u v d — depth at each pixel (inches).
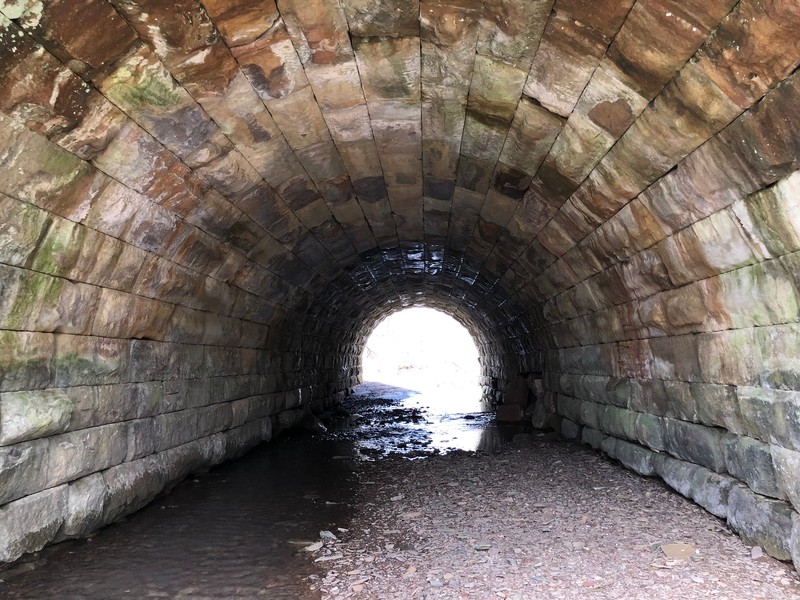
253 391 434.9
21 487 189.0
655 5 134.9
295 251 385.1
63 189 180.1
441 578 182.2
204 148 219.3
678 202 189.3
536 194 274.5
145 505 276.1
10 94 145.4
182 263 274.5
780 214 150.6
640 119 174.2
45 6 133.6
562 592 166.2
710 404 221.6
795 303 163.3
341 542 226.1
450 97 219.0
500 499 280.7
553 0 152.1
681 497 257.1
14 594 175.8
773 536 181.3
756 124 138.8
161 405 287.3
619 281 279.7
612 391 339.0
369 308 803.4
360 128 248.8
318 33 181.6
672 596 159.8
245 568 198.2
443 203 345.1
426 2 168.9
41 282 189.9
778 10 112.7
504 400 700.0
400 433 561.3
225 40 173.8
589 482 302.7
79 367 218.5
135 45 160.2
